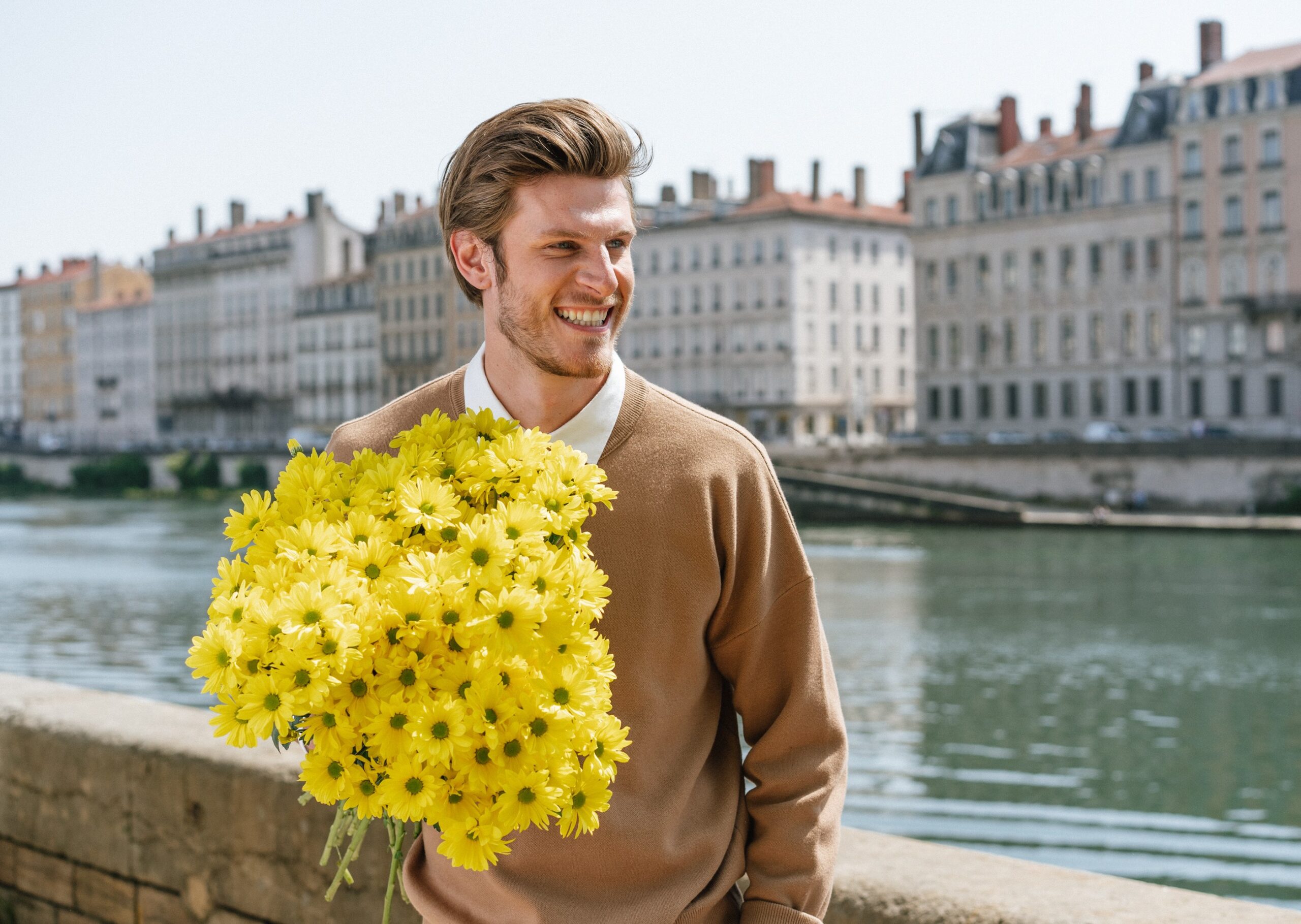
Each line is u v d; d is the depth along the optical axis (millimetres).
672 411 2117
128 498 103375
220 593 1818
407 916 3135
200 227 125562
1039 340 74562
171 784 3600
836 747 2109
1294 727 20328
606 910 2000
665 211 90812
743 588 2086
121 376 129625
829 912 2596
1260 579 39875
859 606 34656
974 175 76562
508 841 2021
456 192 2055
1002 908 2457
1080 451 59375
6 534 65188
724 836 2102
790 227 84000
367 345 105625
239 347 116688
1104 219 71562
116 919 3762
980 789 16672
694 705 2080
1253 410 66812
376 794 1672
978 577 41094
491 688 1655
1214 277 67938
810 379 85375
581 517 1864
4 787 4035
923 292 79062
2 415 144250
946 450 63094
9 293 142750
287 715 1603
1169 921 2371
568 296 1990
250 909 3445
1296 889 12859
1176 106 69375
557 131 1961
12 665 26781
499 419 2074
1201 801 16156
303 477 1901
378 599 1694
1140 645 28312
